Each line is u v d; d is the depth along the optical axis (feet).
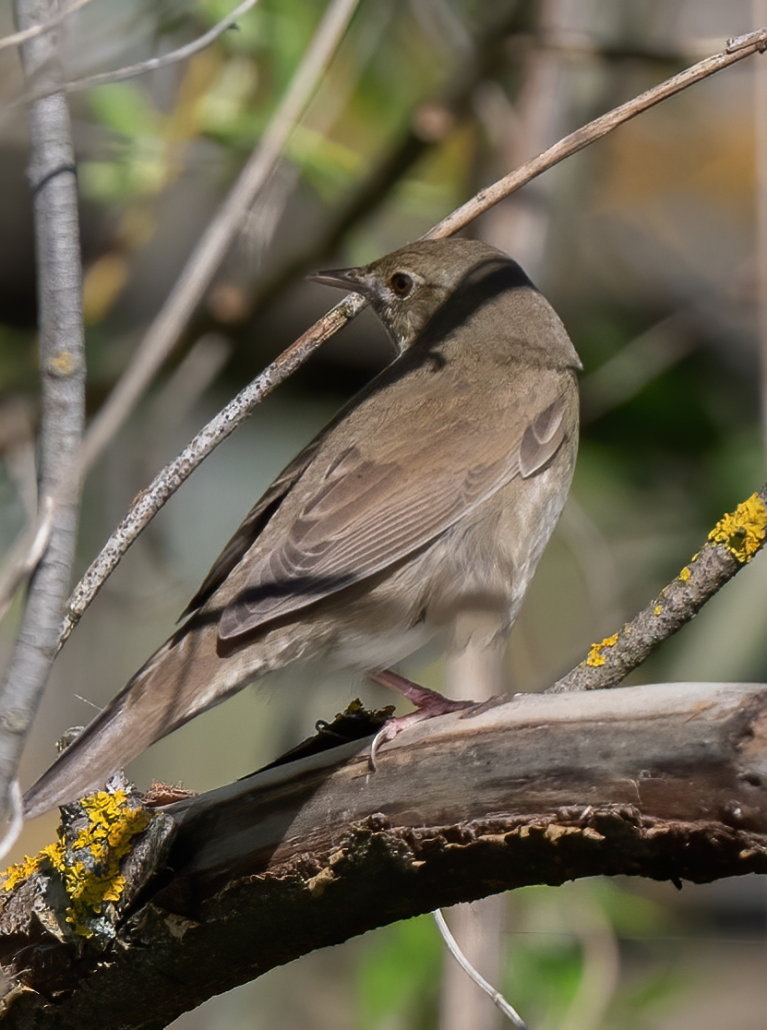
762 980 40.11
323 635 25.85
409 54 43.16
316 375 52.03
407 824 20.10
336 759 21.18
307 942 21.40
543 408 30.12
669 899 38.78
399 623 27.17
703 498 46.73
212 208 44.04
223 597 25.45
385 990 33.14
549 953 33.22
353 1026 37.14
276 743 38.37
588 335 49.16
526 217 40.01
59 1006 22.31
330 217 39.68
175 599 39.93
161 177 38.55
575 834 19.02
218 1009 39.29
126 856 21.47
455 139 43.75
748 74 47.21
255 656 24.72
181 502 48.39
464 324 32.19
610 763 19.07
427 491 27.66
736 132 53.11
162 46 38.06
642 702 19.20
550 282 48.16
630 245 50.72
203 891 21.27
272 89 38.14
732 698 18.78
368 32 38.81
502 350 31.32
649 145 53.16
